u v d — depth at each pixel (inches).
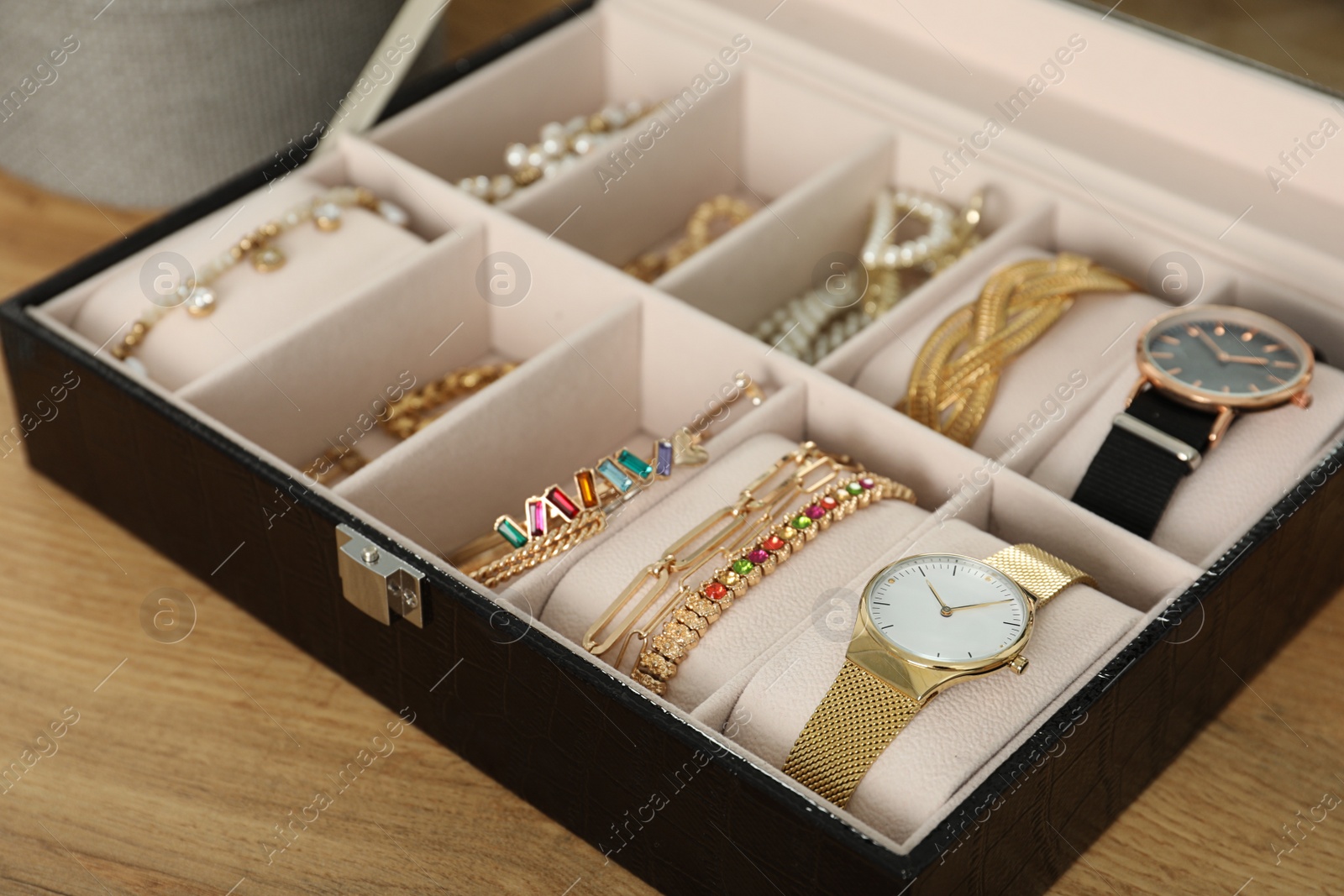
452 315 27.8
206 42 29.6
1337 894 23.6
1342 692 25.1
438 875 23.7
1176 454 24.6
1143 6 27.1
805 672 22.9
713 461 25.2
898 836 22.1
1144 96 27.5
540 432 26.4
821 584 24.0
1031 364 26.3
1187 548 24.5
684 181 29.9
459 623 23.3
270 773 24.5
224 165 30.9
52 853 23.8
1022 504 24.6
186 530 25.9
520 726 23.6
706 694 23.4
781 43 29.2
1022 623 22.9
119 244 27.1
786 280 28.5
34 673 25.3
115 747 24.7
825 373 26.0
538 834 24.1
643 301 26.6
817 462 25.0
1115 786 23.6
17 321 25.9
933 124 28.3
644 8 30.3
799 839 21.7
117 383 25.1
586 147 29.5
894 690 22.5
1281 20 26.2
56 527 26.8
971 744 22.4
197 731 24.9
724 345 26.1
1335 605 25.9
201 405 25.6
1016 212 28.2
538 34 30.2
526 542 24.6
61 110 30.2
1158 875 23.7
